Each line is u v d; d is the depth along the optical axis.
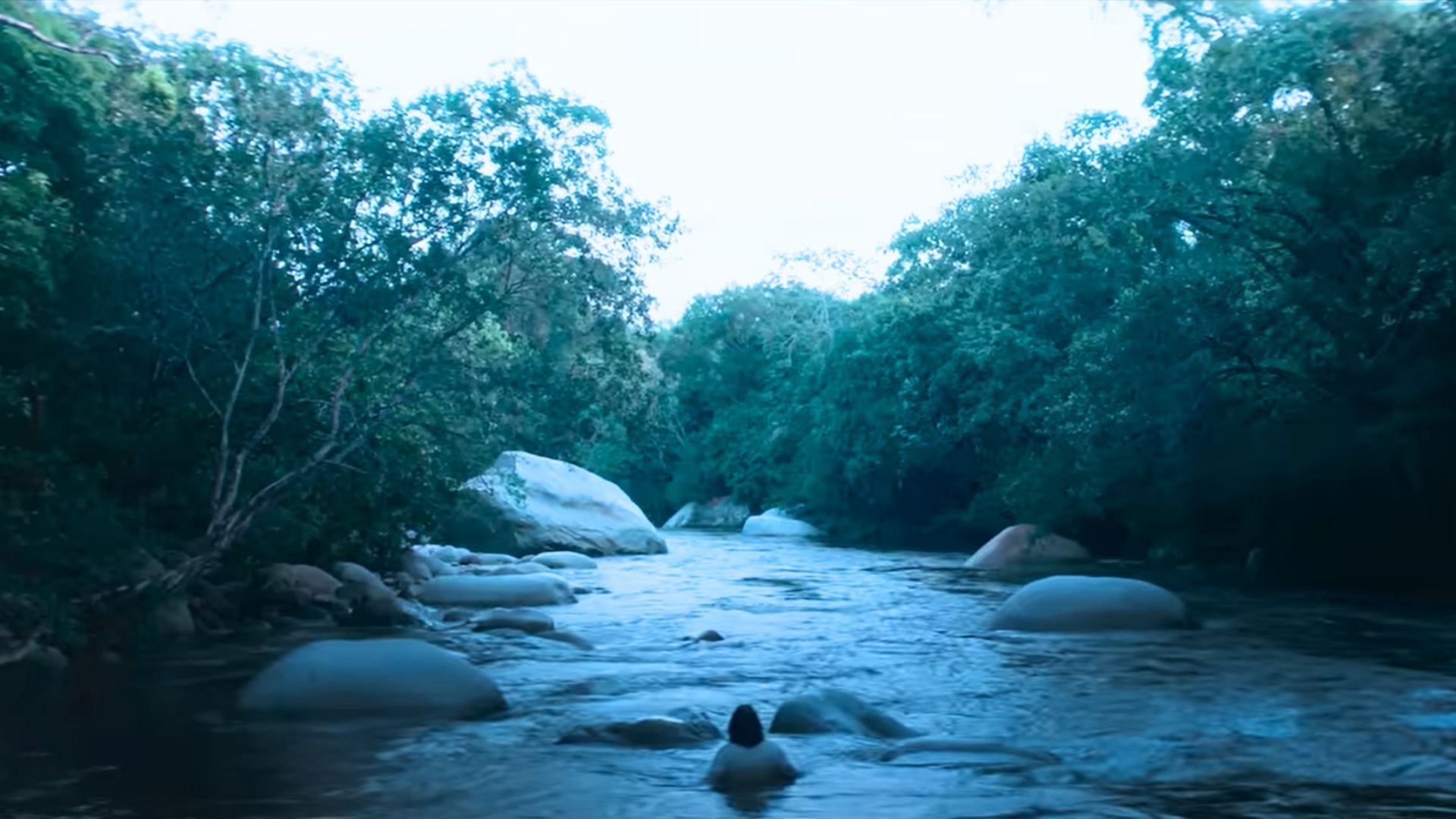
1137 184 20.31
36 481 12.06
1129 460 23.23
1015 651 12.37
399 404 14.68
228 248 13.61
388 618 14.26
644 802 6.64
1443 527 20.64
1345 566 22.59
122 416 13.97
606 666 11.46
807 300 48.88
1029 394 31.17
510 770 7.32
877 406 37.22
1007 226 26.61
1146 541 26.39
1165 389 20.91
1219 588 19.28
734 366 53.16
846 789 6.87
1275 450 21.84
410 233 14.43
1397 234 17.25
